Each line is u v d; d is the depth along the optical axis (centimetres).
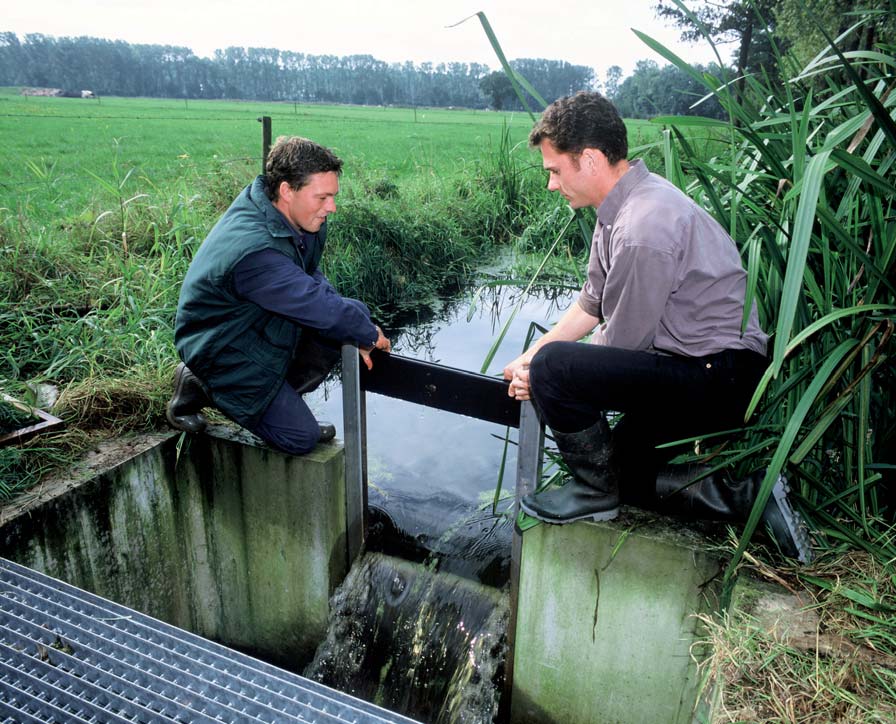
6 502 230
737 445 212
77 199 631
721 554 202
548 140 185
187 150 1869
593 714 244
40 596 198
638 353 187
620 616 223
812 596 184
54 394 299
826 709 152
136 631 188
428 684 264
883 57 198
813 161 147
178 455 278
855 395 203
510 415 238
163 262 431
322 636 296
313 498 269
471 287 642
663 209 175
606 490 207
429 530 295
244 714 162
